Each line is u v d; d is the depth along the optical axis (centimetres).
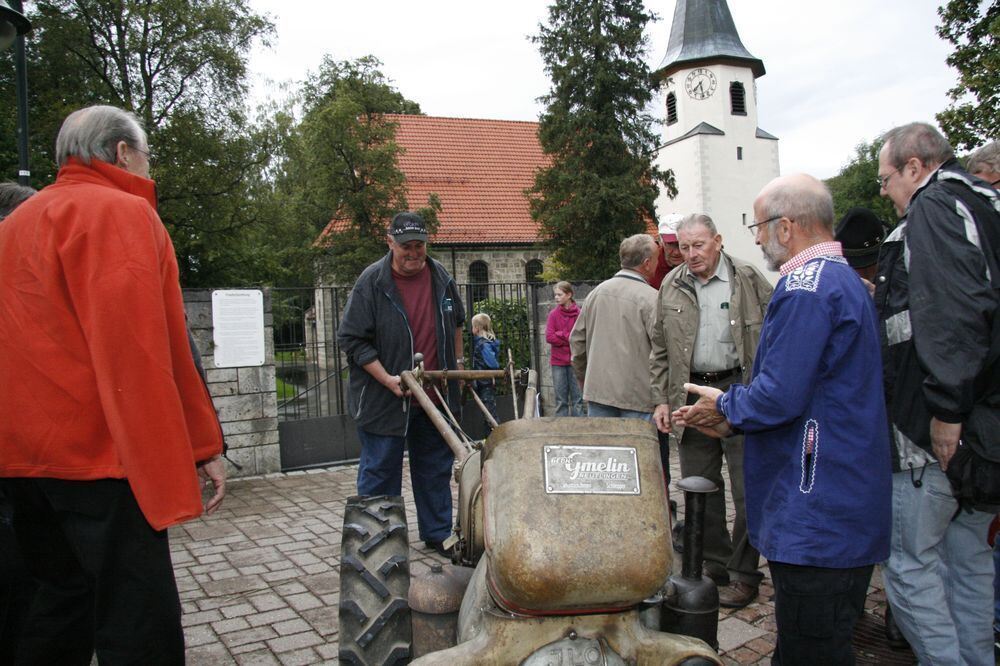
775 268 284
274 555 551
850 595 250
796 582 250
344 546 305
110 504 244
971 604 306
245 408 836
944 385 258
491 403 987
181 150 2436
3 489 269
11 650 313
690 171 4553
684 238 448
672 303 467
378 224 2720
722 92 4566
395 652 270
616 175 2997
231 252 2667
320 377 923
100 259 240
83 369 244
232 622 426
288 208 2825
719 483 461
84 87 2325
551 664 212
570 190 2980
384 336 527
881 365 259
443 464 556
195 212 2505
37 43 2216
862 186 6197
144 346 238
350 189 2723
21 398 244
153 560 250
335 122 2602
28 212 254
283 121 2695
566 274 2955
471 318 1016
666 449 524
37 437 243
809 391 247
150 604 248
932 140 314
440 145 3603
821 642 250
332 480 818
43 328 245
